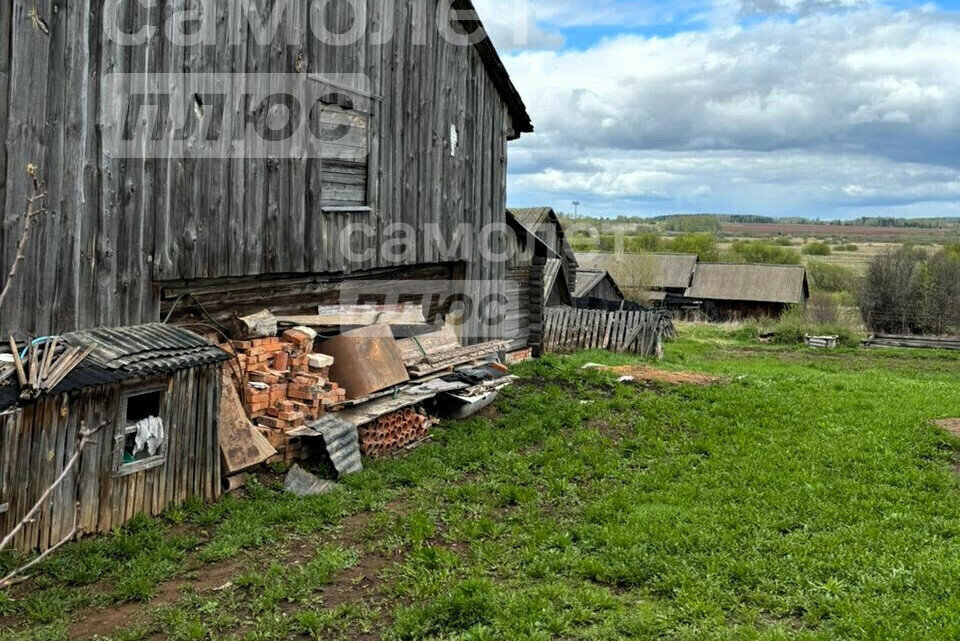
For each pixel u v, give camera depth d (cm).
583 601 676
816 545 787
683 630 626
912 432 1262
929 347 3803
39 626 612
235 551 768
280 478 980
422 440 1206
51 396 722
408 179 1353
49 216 795
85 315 835
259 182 1044
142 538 778
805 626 637
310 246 1135
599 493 978
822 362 2908
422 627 630
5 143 755
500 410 1398
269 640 612
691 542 796
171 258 925
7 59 754
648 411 1396
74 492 750
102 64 839
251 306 1096
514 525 858
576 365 1930
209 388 895
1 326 758
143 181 889
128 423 833
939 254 4678
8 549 696
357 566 751
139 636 603
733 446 1185
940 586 686
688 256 6103
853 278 5075
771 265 5972
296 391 1052
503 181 1667
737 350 3441
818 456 1120
